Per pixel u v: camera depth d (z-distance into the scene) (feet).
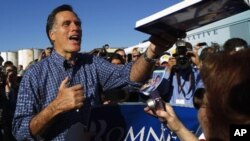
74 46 7.07
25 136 6.56
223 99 2.64
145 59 6.75
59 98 6.11
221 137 2.73
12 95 17.98
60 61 7.14
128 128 7.98
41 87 6.89
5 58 61.67
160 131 7.89
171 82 11.82
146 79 7.05
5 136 16.22
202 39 24.36
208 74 2.81
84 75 7.32
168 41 6.44
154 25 5.94
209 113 2.82
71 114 6.95
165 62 17.62
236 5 4.93
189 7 5.02
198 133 8.11
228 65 2.72
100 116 7.80
